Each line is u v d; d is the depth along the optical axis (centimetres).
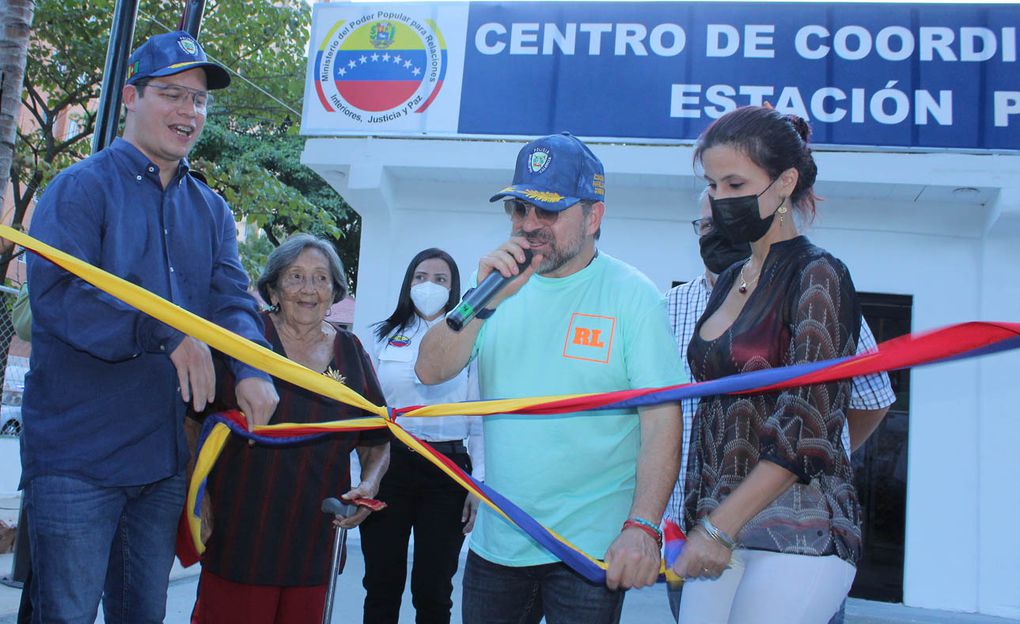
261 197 1080
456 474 214
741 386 184
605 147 645
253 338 251
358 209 709
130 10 435
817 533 184
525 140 662
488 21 673
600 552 221
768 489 181
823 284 188
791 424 180
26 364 980
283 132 1669
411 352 385
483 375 238
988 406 611
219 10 1210
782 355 195
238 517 280
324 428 240
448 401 368
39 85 1164
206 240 262
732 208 197
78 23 1098
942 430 617
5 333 730
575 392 223
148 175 249
